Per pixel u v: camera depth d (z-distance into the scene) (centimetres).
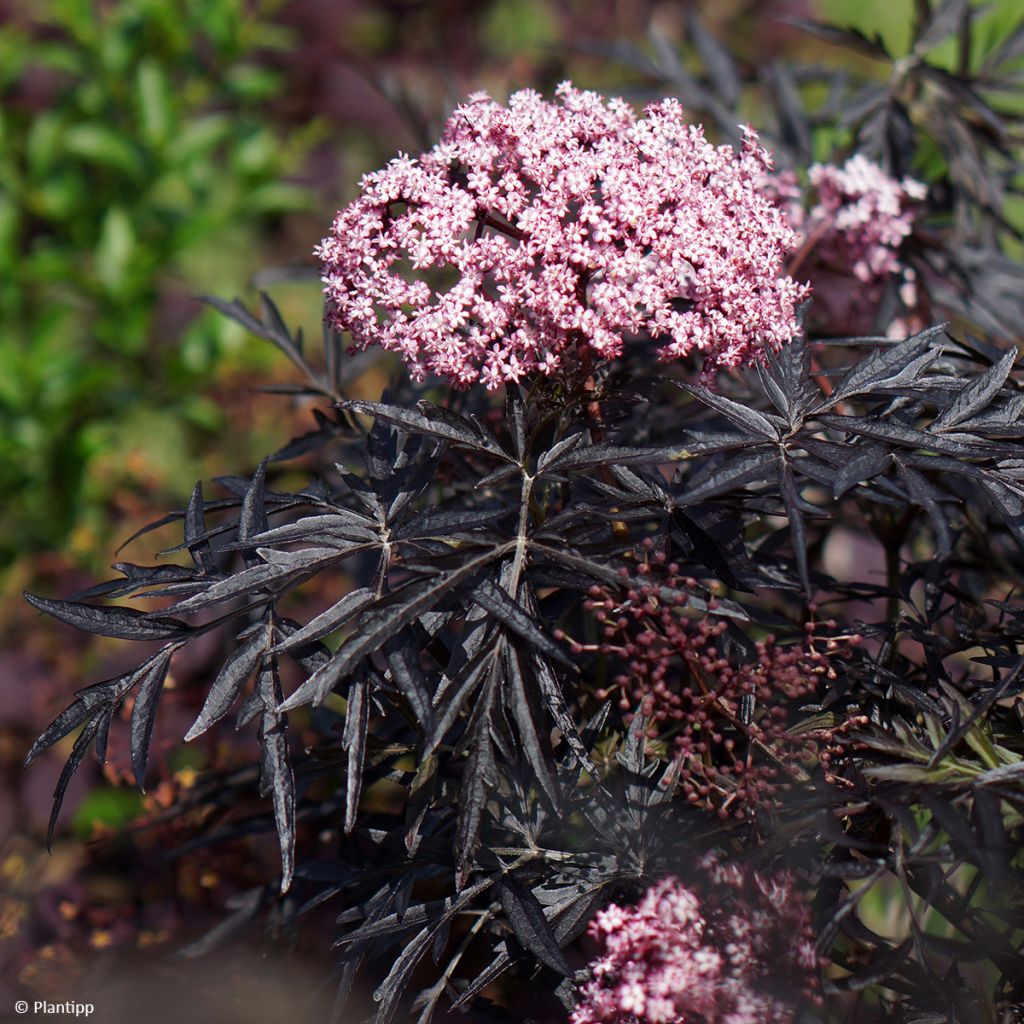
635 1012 122
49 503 212
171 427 218
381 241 127
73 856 159
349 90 283
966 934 125
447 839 129
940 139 152
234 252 254
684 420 143
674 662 134
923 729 129
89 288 224
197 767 156
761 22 315
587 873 127
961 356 132
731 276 126
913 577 138
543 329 126
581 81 294
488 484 126
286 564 125
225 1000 141
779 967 122
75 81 250
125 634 127
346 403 125
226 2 245
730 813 129
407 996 138
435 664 135
